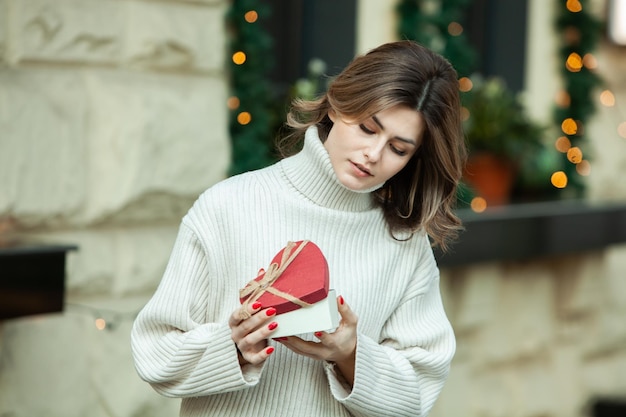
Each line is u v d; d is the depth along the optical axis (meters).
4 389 3.90
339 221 2.41
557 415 6.79
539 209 5.80
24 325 3.96
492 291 6.20
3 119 3.83
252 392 2.36
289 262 2.21
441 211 2.54
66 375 4.10
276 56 5.59
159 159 4.32
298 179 2.42
